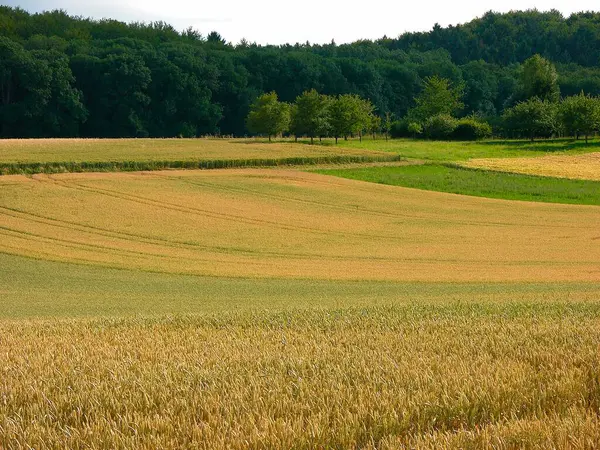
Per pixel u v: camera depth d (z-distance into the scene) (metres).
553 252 63.97
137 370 13.41
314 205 88.69
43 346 16.91
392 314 22.50
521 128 197.50
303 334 18.12
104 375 13.00
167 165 109.12
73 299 40.34
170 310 33.94
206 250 63.47
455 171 126.00
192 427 9.44
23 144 131.12
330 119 189.12
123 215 76.88
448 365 13.09
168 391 11.45
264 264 57.28
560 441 8.52
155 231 70.75
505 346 15.17
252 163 116.31
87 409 10.58
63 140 151.25
